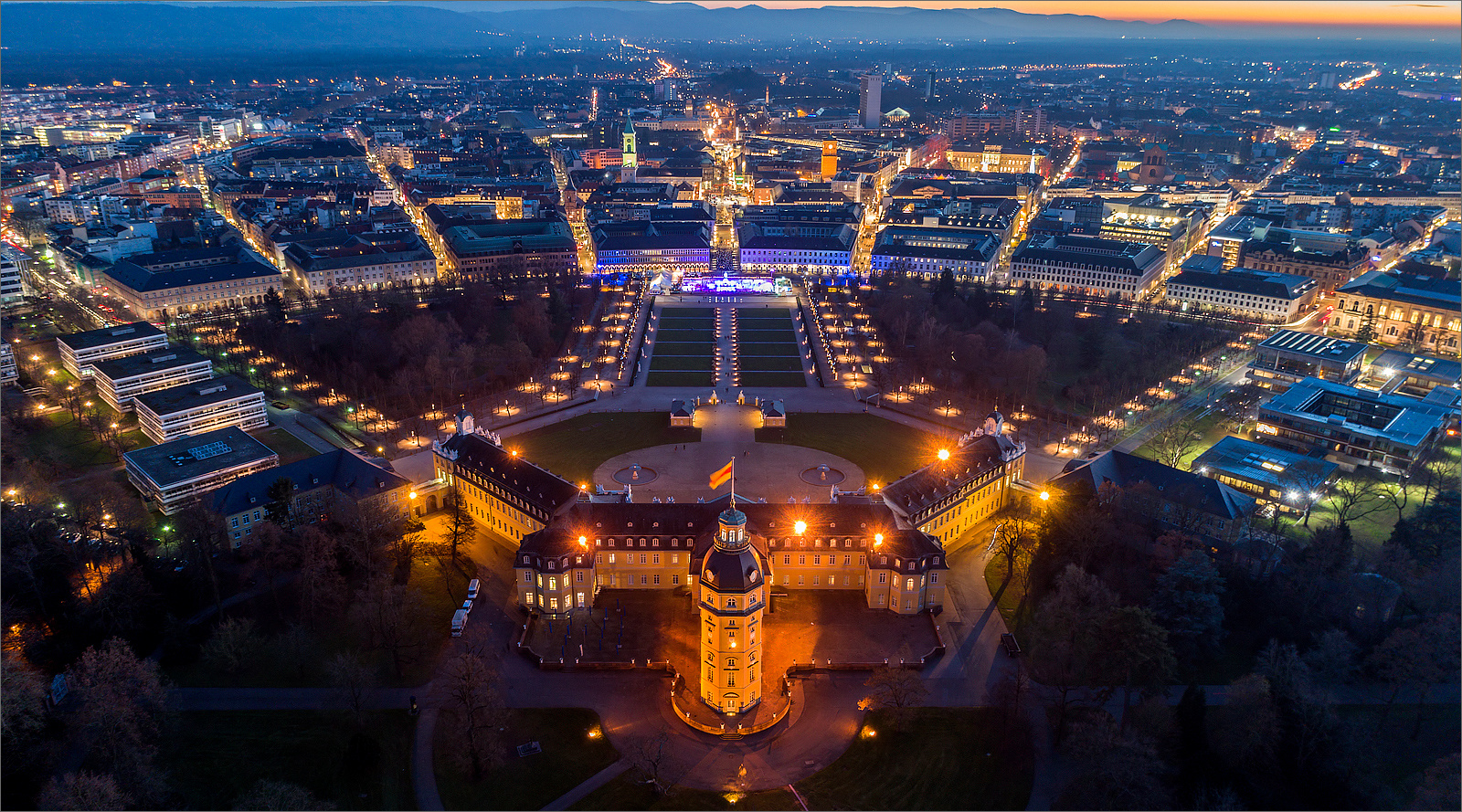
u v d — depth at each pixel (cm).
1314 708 18262
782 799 18100
